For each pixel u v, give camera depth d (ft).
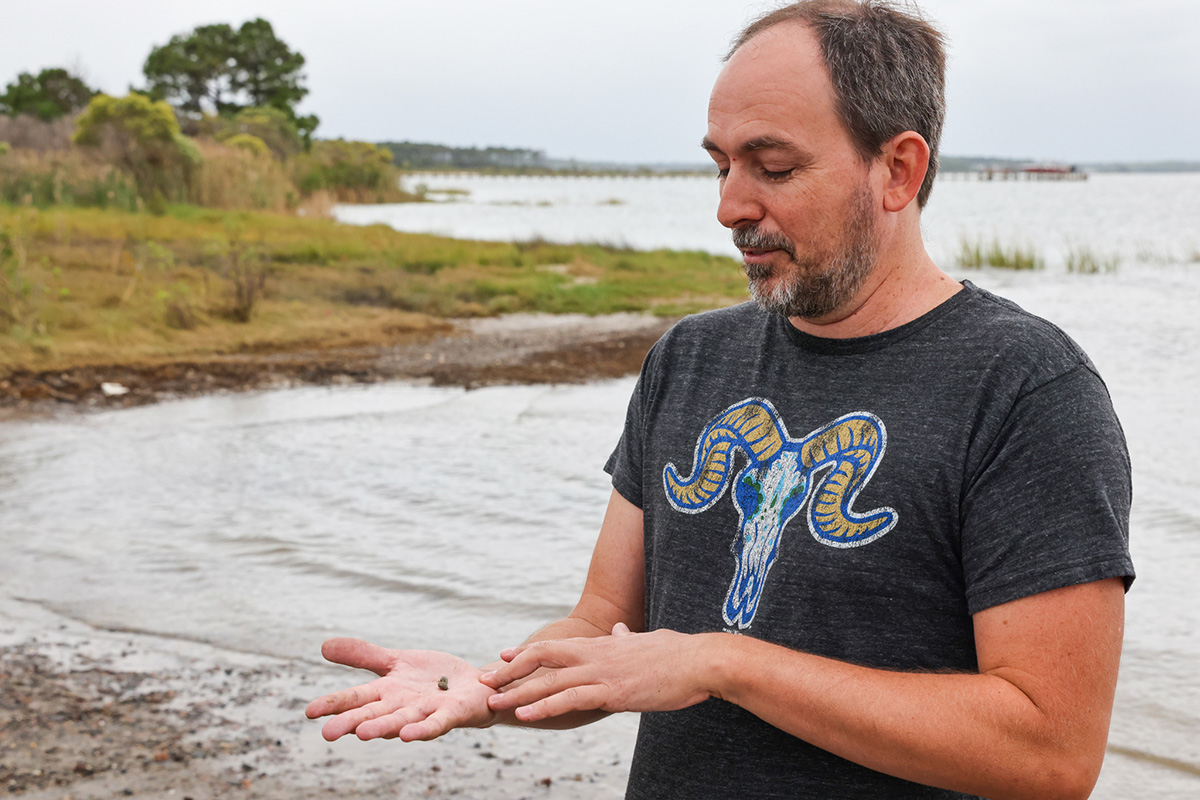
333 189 175.94
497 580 17.31
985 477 4.12
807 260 4.43
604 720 12.92
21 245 43.98
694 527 4.81
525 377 37.19
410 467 24.68
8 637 14.99
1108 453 4.02
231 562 18.20
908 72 4.40
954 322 4.48
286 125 191.93
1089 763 3.84
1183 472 23.44
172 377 35.83
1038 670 3.85
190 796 10.75
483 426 29.35
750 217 4.49
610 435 28.12
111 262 53.78
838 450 4.46
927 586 4.22
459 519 20.68
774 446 4.67
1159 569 17.16
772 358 4.89
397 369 38.50
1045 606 3.90
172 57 233.35
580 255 79.92
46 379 33.99
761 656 4.04
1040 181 639.35
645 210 225.76
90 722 12.35
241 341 42.16
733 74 4.50
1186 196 353.72
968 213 204.85
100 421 29.68
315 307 50.42
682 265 77.77
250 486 23.02
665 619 4.80
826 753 4.33
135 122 99.45
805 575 4.36
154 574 17.63
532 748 12.08
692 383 5.13
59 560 18.28
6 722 12.25
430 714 4.08
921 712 3.82
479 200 272.92
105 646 14.76
